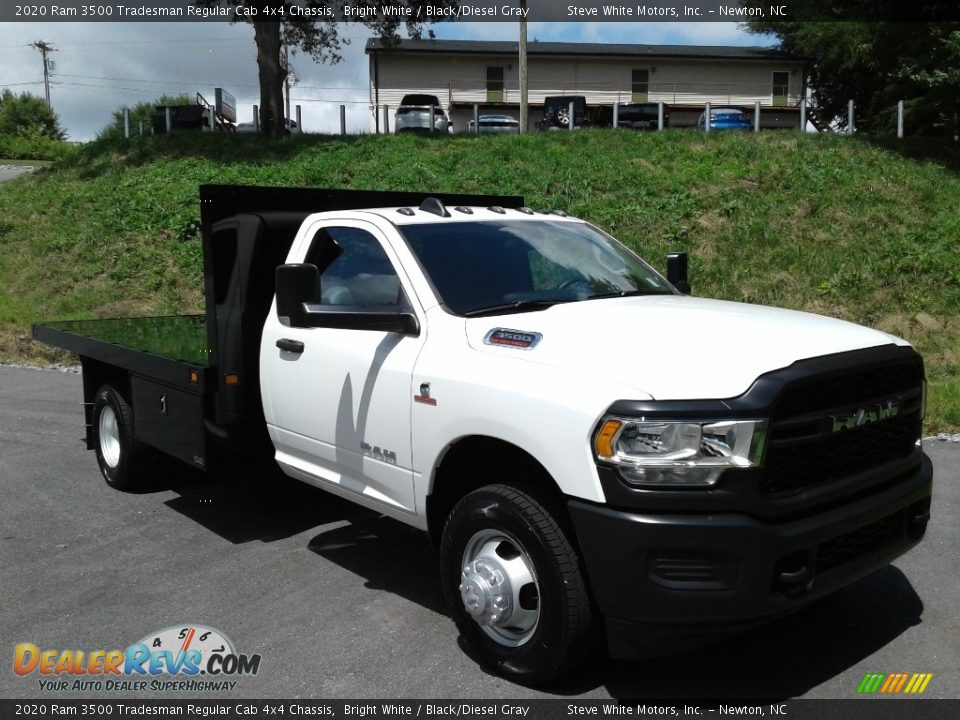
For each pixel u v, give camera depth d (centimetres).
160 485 661
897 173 1708
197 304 1509
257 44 2319
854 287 1312
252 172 1952
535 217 516
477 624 380
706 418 316
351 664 388
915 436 392
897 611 434
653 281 503
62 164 2266
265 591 469
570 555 342
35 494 643
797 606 330
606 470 324
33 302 1527
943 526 550
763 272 1370
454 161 1922
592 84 4406
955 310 1244
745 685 367
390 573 492
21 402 955
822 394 339
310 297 417
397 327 418
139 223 1769
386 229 457
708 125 2531
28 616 441
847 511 343
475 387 372
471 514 373
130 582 482
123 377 652
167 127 2519
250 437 530
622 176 1733
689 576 317
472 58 4359
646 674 376
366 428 436
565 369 350
